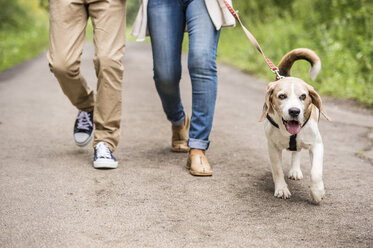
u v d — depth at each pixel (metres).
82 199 3.00
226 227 2.62
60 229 2.54
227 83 9.23
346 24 10.01
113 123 3.71
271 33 12.34
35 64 12.98
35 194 3.07
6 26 21.88
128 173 3.57
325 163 3.97
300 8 12.91
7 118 5.61
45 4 27.72
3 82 9.07
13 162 3.80
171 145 4.48
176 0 3.60
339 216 2.80
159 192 3.17
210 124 3.63
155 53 3.70
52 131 4.99
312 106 3.14
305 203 3.04
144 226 2.61
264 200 3.08
